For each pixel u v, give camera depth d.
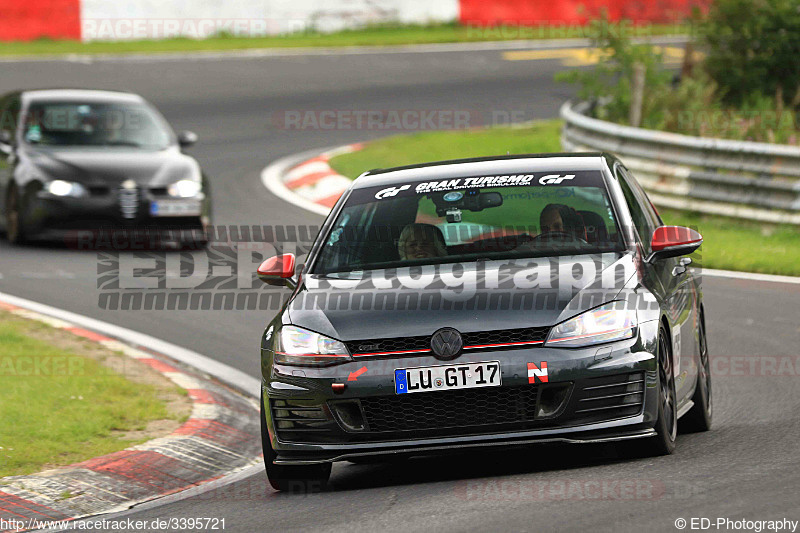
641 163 55.12
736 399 26.81
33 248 49.69
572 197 23.34
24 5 111.00
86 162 48.31
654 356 20.02
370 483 21.69
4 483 22.69
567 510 17.25
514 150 70.75
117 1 113.38
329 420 20.27
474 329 19.94
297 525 18.33
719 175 51.38
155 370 32.53
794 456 20.16
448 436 19.91
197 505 21.17
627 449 20.81
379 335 20.28
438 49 113.88
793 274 42.12
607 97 72.88
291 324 21.20
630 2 123.38
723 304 37.56
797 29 73.69
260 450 26.42
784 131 63.06
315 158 69.19
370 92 93.50
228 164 69.81
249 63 104.31
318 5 120.88
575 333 19.83
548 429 19.67
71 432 26.30
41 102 52.06
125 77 96.88
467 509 17.94
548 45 116.88
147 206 47.69
